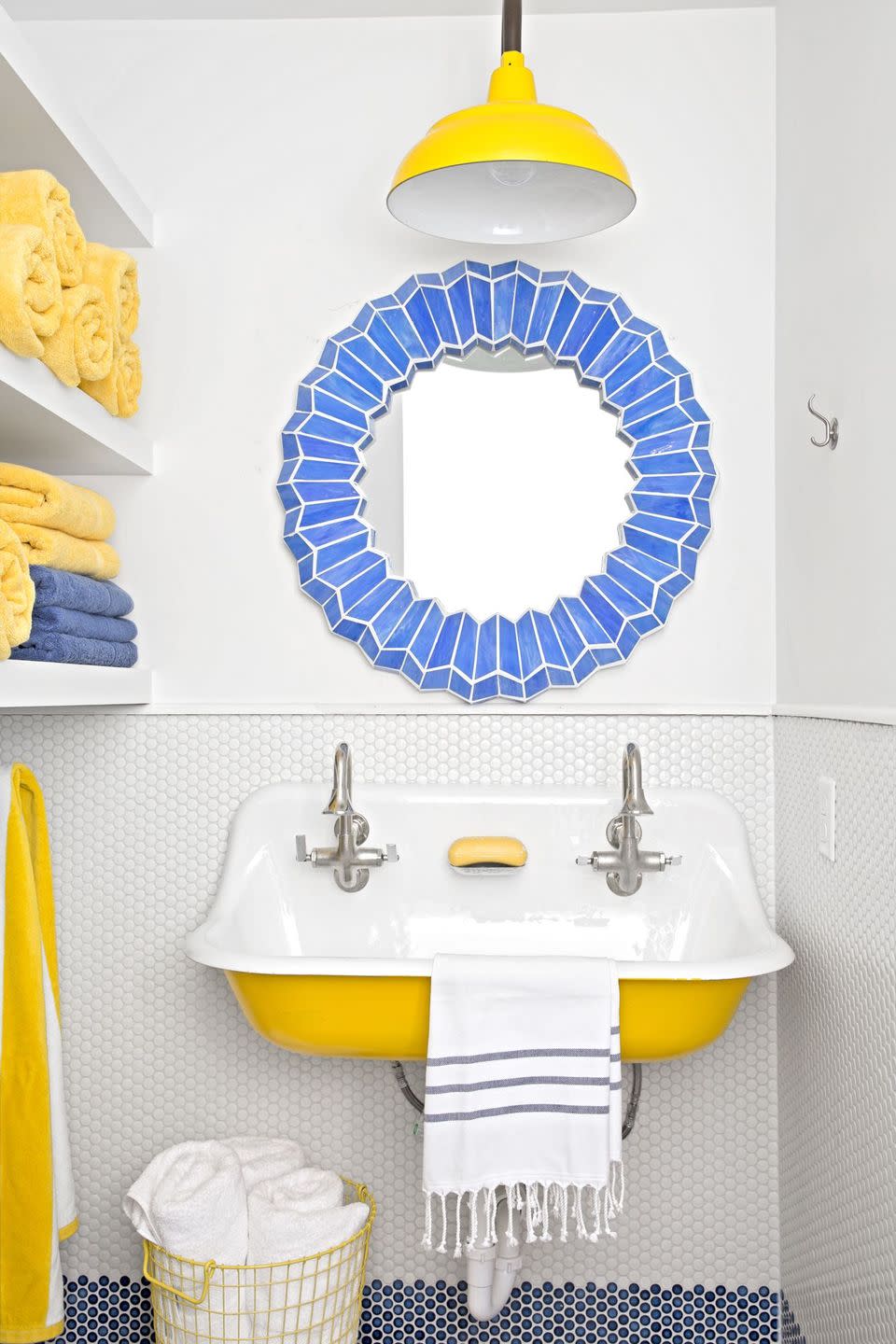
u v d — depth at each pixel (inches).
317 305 77.2
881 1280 55.2
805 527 69.2
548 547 75.7
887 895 54.9
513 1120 59.3
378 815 74.7
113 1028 77.1
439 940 73.7
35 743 77.2
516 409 76.2
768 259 76.3
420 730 76.0
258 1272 64.3
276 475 76.8
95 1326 76.7
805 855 69.0
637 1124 76.3
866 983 57.9
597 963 59.8
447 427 76.2
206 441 77.2
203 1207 64.0
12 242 50.8
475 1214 65.0
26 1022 64.0
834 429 63.7
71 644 62.7
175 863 76.8
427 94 77.4
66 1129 67.4
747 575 76.0
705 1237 76.0
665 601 74.8
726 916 71.8
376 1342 76.2
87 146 64.3
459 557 75.7
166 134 78.0
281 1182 69.8
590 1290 76.1
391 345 75.5
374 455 76.1
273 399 77.2
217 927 67.7
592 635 74.7
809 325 68.6
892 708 54.7
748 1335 75.6
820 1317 65.6
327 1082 76.5
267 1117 76.7
